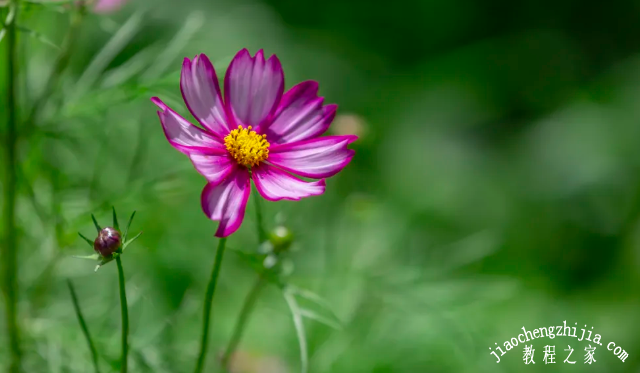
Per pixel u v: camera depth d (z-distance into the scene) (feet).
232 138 2.31
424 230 3.82
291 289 2.42
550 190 4.23
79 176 2.75
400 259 3.05
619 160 4.23
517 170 4.37
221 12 4.05
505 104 4.70
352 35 4.85
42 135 2.54
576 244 4.04
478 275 3.30
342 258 2.94
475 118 4.55
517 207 4.17
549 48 4.94
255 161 2.31
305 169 2.33
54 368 2.57
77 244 2.63
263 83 2.36
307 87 2.38
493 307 3.20
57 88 2.58
